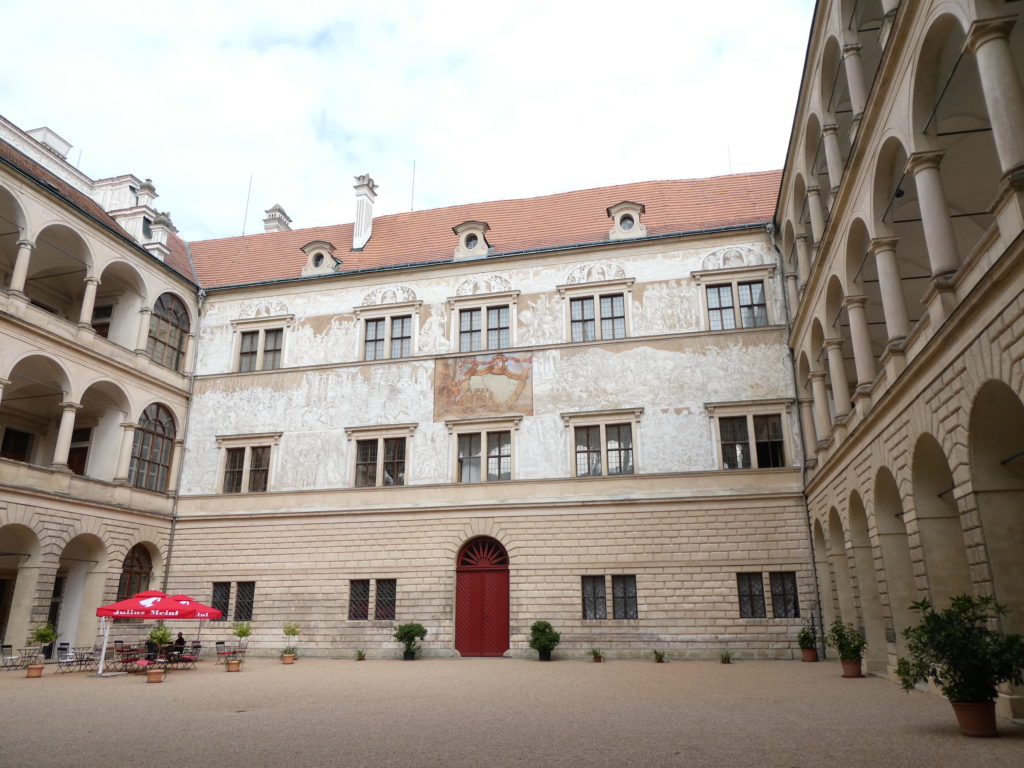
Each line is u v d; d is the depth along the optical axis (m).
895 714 11.79
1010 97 9.91
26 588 24.44
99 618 26.94
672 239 29.12
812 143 21.61
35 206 25.86
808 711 12.32
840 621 21.73
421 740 10.21
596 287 29.41
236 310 33.28
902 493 14.78
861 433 17.28
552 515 27.20
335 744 10.01
